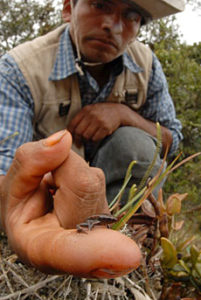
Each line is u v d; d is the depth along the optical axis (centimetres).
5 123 55
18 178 29
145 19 63
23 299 32
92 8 55
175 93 106
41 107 61
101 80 66
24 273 35
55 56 60
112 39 57
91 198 28
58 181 28
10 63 58
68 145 27
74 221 28
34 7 121
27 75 58
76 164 28
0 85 57
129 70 67
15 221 29
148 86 72
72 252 20
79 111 63
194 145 104
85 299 33
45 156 27
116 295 35
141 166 58
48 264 22
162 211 40
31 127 60
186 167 99
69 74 59
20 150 29
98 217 22
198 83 104
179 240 44
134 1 55
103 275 20
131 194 39
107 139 64
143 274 39
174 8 58
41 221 29
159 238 40
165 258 35
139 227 44
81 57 62
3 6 118
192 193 84
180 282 36
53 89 60
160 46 111
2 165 50
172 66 109
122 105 67
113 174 60
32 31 122
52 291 33
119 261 19
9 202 30
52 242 22
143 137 62
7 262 35
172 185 94
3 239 42
